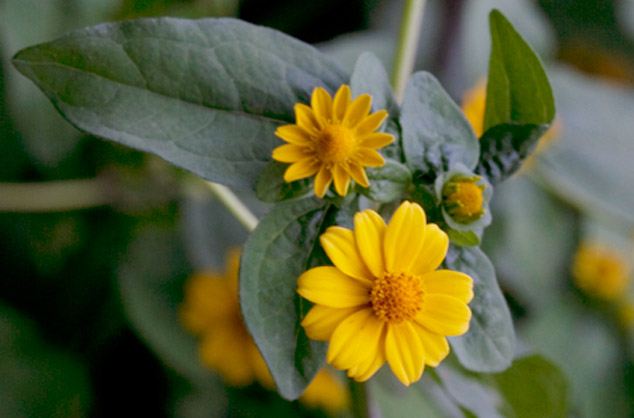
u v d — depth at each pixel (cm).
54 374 43
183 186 44
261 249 28
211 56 29
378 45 46
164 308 44
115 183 44
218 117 29
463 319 28
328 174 28
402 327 28
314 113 28
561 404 32
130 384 46
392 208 29
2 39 39
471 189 28
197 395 46
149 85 29
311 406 46
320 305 28
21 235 44
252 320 28
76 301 45
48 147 42
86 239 45
